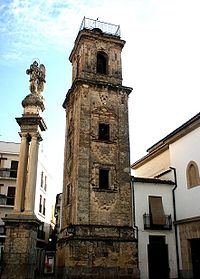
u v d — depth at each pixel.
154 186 28.58
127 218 25.52
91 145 26.81
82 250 23.09
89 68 29.73
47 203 52.03
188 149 28.08
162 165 32.78
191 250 26.03
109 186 26.05
